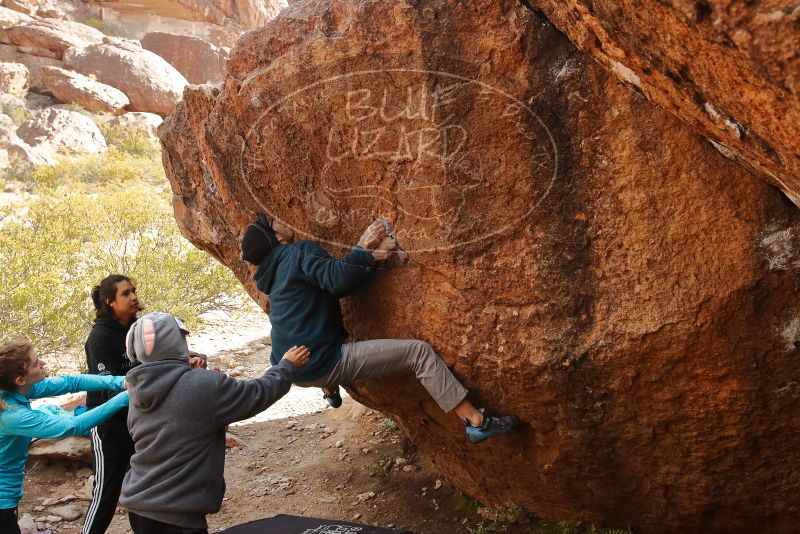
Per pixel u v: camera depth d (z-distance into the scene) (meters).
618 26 1.86
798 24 1.33
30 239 8.07
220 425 2.81
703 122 2.04
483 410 3.16
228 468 5.10
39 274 7.28
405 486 4.53
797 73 1.43
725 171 2.44
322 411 5.96
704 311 2.58
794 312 2.52
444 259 2.95
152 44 27.89
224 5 31.83
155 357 2.82
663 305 2.63
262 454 5.28
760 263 2.47
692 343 2.65
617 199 2.61
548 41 2.54
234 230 3.97
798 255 2.42
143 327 2.83
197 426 2.77
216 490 2.86
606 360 2.80
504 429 3.15
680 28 1.60
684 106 2.03
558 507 3.66
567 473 3.34
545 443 3.25
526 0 2.53
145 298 7.74
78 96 22.59
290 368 2.93
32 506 4.51
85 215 9.14
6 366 3.12
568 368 2.87
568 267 2.76
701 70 1.72
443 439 3.76
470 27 2.61
